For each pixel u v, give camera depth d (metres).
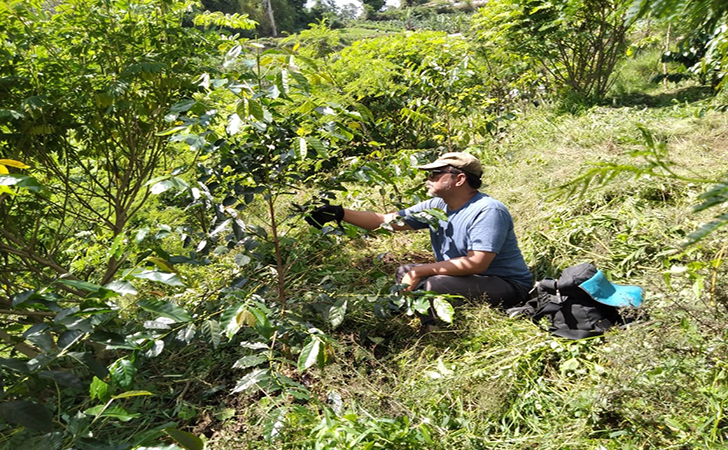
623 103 7.49
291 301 2.63
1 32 2.69
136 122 3.21
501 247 2.87
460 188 2.94
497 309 2.80
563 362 2.34
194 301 2.74
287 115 2.66
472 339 2.57
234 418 2.31
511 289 2.92
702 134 5.04
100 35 2.89
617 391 1.97
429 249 3.98
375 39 5.56
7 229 2.93
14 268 3.12
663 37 9.39
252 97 2.07
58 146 3.10
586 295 2.55
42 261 2.94
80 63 2.91
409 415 2.10
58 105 2.84
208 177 2.50
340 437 1.79
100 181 3.88
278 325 2.31
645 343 2.15
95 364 1.62
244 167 2.44
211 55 3.21
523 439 1.95
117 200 3.35
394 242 4.14
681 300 2.41
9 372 2.07
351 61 4.76
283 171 2.52
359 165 2.71
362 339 2.73
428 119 4.55
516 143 5.84
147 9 3.03
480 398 2.18
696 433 1.82
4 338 1.86
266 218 4.09
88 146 3.23
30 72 2.78
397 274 2.98
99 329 1.72
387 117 4.90
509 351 2.43
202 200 2.33
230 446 2.06
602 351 2.31
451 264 2.86
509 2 7.14
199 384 2.54
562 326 2.54
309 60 2.17
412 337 2.79
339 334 2.83
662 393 1.95
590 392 2.05
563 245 3.49
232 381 2.56
